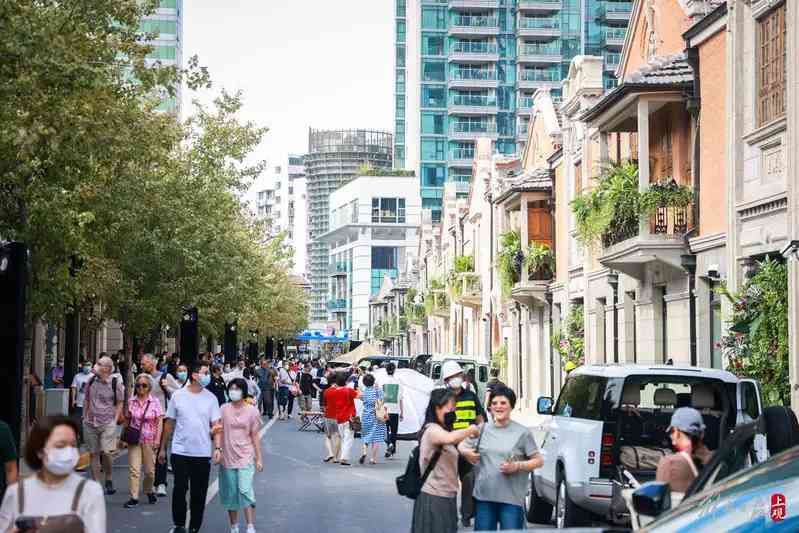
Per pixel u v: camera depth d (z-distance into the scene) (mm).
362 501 24656
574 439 18125
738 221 30359
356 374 54688
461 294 79812
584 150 47469
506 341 69750
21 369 19703
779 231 28125
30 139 19641
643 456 17641
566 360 49375
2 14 19719
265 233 70562
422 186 179875
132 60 25594
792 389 26312
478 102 178000
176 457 18719
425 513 13867
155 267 41281
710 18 32062
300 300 133375
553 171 54875
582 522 18375
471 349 84250
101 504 9188
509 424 14359
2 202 24500
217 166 46062
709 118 32844
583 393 18828
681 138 36062
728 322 28531
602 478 17625
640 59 42719
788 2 27109
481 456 14297
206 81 24359
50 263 25828
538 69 176625
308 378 61500
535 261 55219
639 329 39188
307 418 50562
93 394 24250
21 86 19812
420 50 179750
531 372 61188
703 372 17828
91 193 25922
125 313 41812
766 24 29406
